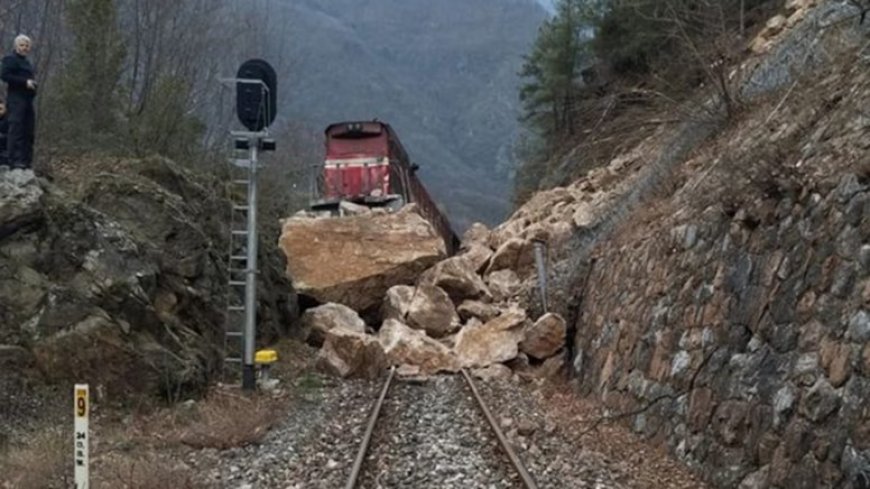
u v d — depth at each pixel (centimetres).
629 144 2953
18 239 1299
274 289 2066
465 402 1494
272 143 1573
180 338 1484
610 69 3684
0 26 2617
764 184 991
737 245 1057
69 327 1265
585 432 1241
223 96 3784
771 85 1570
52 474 921
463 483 934
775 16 2341
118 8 3050
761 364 909
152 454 1051
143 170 1753
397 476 963
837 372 756
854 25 1296
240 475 982
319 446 1126
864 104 950
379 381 1755
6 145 1406
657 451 1113
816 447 757
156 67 3062
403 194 3266
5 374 1179
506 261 2516
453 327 2203
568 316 1930
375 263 2484
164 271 1541
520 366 1906
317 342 2155
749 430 899
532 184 4462
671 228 1352
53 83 2398
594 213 2278
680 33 2331
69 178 1622
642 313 1375
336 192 3075
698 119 1698
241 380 1581
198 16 3569
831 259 823
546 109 4406
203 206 1852
